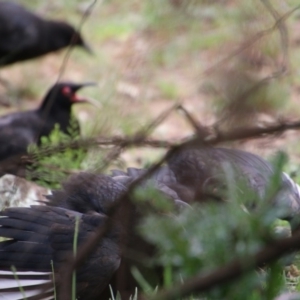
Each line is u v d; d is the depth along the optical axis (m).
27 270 8.62
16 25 20.91
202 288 5.12
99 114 10.09
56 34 21.50
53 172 10.16
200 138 5.28
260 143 8.44
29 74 21.95
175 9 7.29
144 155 14.48
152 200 6.45
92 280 8.59
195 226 5.59
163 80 19.52
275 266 5.48
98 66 21.89
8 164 7.49
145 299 8.06
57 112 16.31
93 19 24.27
